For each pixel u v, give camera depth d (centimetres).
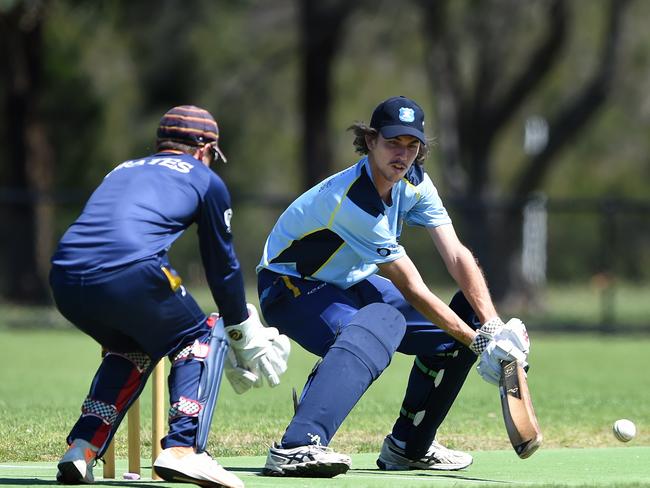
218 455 2547
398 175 2100
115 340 1900
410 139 2077
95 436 1892
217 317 1967
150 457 2469
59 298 1858
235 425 2923
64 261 1847
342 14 10719
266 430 2850
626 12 10525
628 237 16138
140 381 1922
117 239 1839
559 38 10431
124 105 13150
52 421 2884
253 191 15338
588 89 10550
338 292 2192
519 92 10725
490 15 10775
